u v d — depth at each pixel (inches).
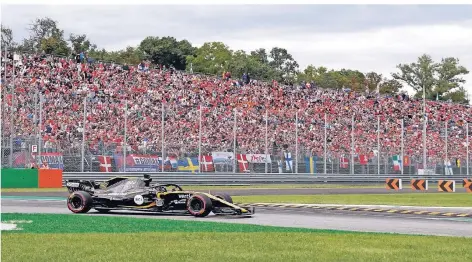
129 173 1745.8
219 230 692.1
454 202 1398.9
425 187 1733.5
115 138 1910.7
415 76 4613.7
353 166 2279.8
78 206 918.4
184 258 470.3
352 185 2247.8
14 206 1054.4
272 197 1455.5
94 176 1689.2
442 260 478.9
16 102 1845.5
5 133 1697.8
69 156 1695.4
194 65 3673.7
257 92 2490.2
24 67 1982.0
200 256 481.1
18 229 668.1
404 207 1180.5
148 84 2233.0
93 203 919.0
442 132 2908.5
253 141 2182.6
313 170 2224.4
